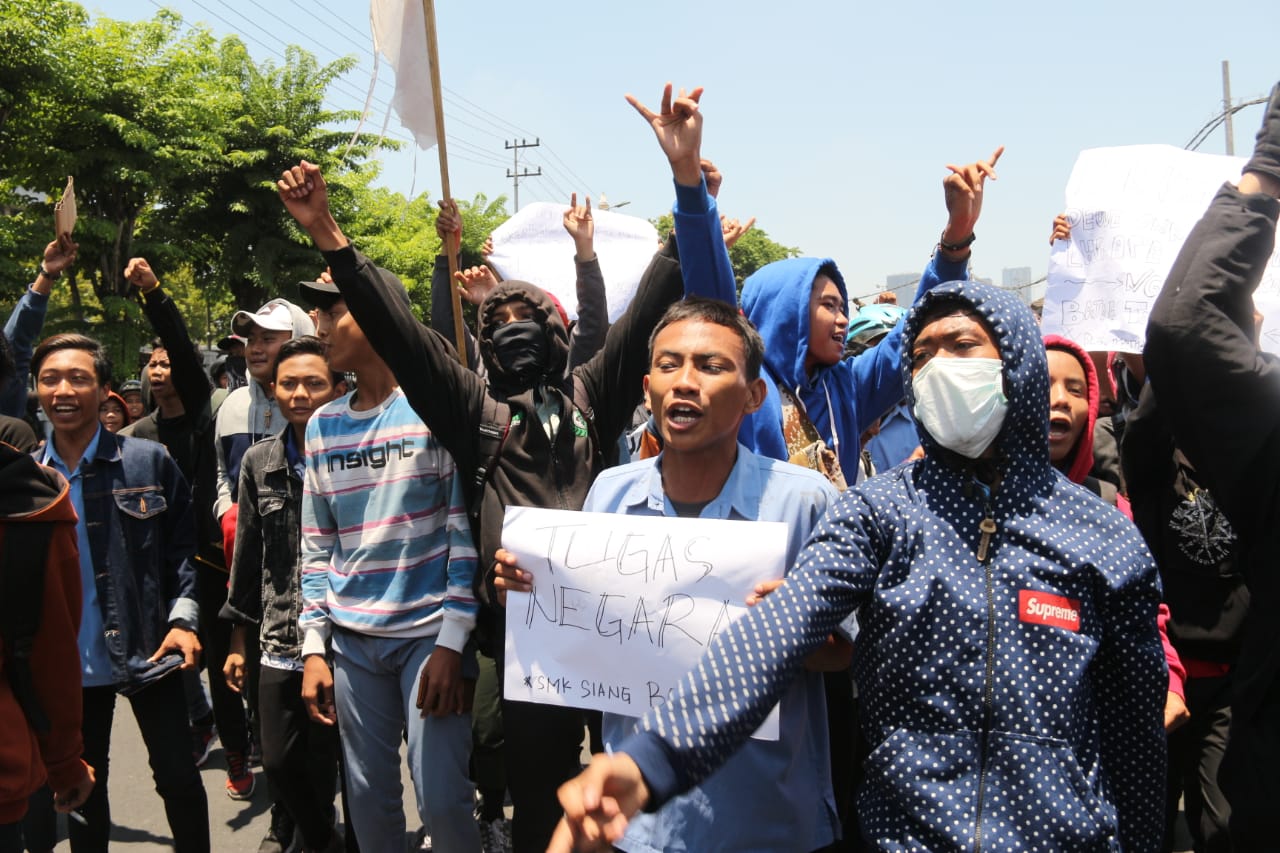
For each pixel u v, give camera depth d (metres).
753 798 2.12
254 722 4.48
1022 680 1.75
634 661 2.20
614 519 2.26
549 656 2.27
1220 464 2.17
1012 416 1.83
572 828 1.44
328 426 3.29
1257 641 2.18
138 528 3.65
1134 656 1.82
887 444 3.75
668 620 2.17
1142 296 3.72
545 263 5.10
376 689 3.16
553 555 2.28
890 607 1.83
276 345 4.93
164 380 5.75
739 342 2.23
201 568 4.84
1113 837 1.74
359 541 3.17
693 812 2.12
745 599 2.13
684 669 2.15
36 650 2.53
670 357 2.23
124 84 25.70
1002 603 1.79
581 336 4.06
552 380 3.11
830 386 3.28
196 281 32.69
